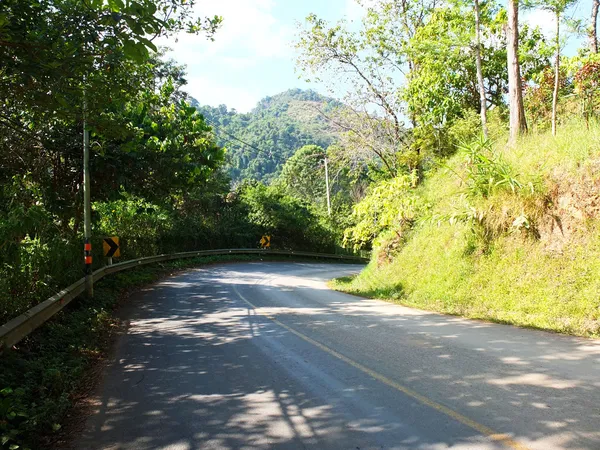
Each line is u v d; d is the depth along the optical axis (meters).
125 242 24.38
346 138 26.66
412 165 24.67
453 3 18.55
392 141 26.28
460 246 14.12
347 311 12.31
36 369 6.73
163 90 17.34
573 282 10.23
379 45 25.06
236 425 4.91
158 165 17.02
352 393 5.65
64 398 5.76
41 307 8.50
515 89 16.27
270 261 41.38
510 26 16.25
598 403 4.87
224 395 5.87
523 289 11.18
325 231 51.94
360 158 27.31
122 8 4.64
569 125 14.95
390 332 9.15
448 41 19.20
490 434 4.29
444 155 23.22
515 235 12.48
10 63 5.92
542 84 19.80
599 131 12.23
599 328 8.52
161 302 14.92
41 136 13.38
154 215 29.30
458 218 13.82
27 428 4.83
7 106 8.41
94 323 10.59
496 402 5.05
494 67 23.30
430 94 23.36
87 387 6.54
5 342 6.82
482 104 18.17
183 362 7.57
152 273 23.84
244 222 44.00
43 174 15.35
